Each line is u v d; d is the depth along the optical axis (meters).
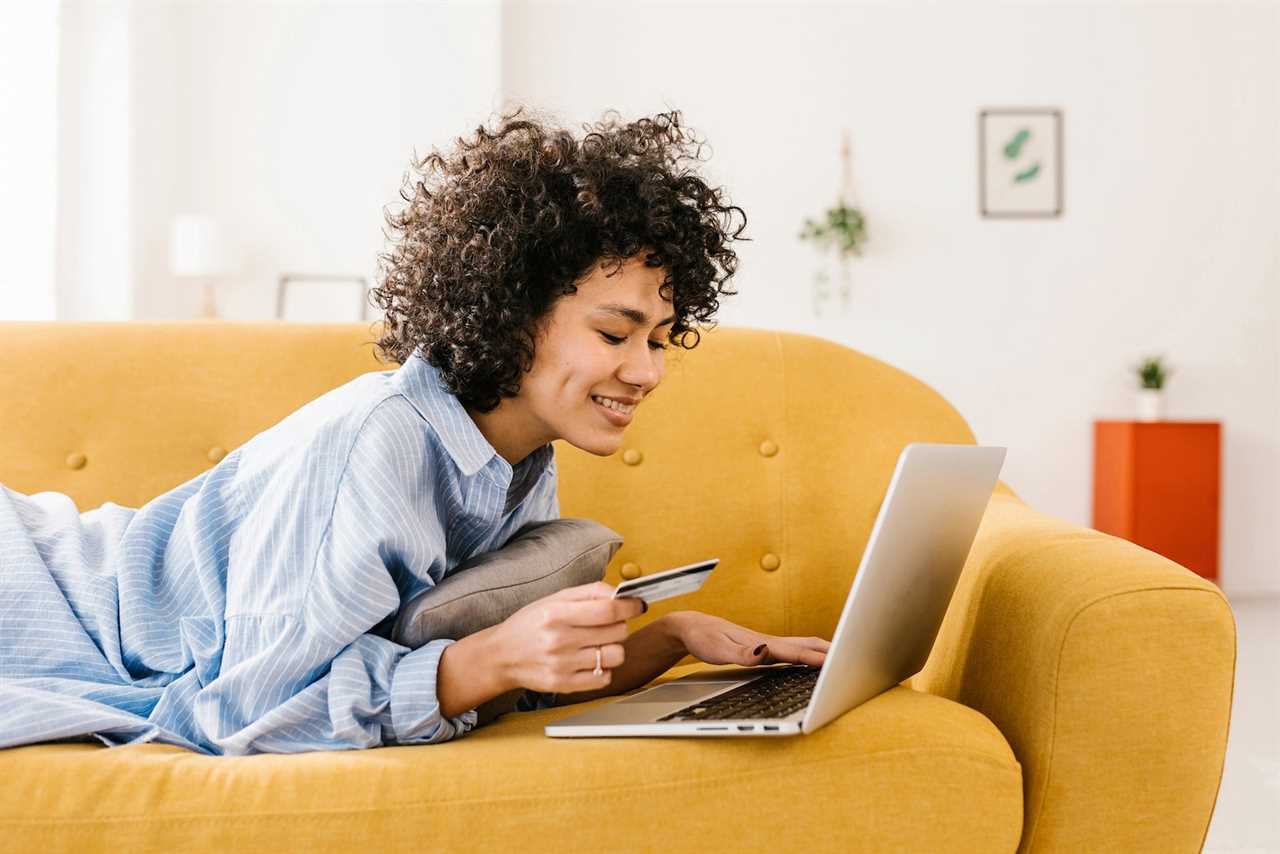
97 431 1.58
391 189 5.05
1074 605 1.04
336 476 1.05
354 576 1.01
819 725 0.95
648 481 1.67
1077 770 1.01
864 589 0.91
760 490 1.69
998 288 5.30
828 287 5.27
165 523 1.24
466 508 1.15
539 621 0.97
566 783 0.92
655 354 1.19
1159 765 1.01
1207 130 5.36
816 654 1.24
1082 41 5.32
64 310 4.53
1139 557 1.11
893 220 5.28
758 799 0.92
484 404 1.14
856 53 5.27
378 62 5.04
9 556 1.18
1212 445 4.95
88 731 1.02
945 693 1.30
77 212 4.58
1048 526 1.32
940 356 5.30
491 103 5.04
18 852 0.88
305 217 5.05
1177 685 1.01
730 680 1.22
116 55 4.59
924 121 5.29
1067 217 5.33
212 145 5.02
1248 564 5.38
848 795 0.93
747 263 5.25
